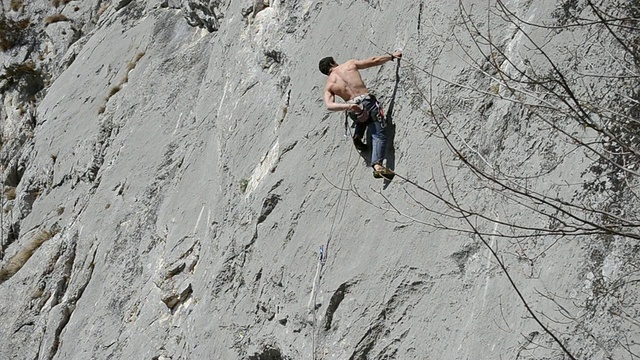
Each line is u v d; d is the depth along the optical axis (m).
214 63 28.38
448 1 17.02
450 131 15.79
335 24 20.72
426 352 15.11
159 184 29.25
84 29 44.88
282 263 19.23
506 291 13.89
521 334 13.20
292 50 22.55
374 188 17.47
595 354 12.15
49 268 32.31
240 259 20.95
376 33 18.86
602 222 12.56
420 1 17.70
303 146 20.12
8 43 45.28
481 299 14.37
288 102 21.83
